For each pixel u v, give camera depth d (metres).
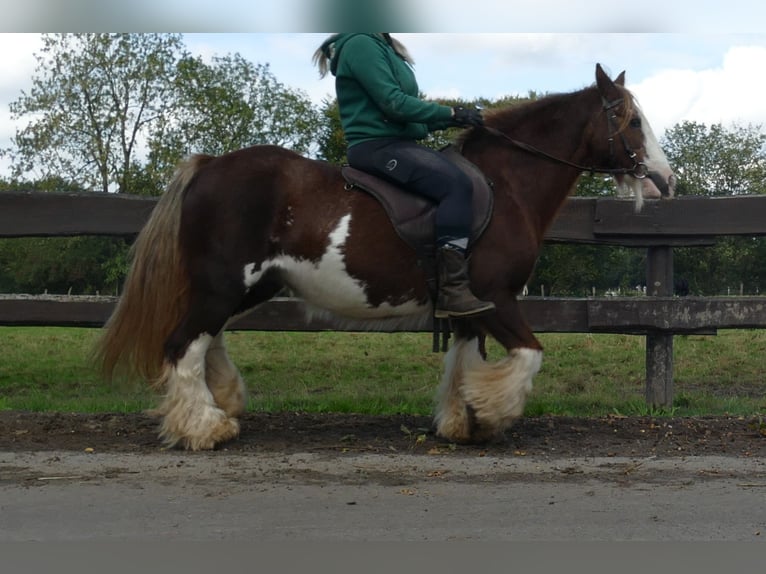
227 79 38.44
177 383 5.90
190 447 5.90
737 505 4.63
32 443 6.10
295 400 8.04
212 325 5.93
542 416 7.35
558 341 13.52
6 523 4.29
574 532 4.19
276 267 6.03
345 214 5.96
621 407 7.88
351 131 6.11
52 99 35.88
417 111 5.91
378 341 13.97
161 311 5.93
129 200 7.74
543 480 5.16
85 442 6.15
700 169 46.22
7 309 7.79
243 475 5.23
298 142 41.53
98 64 35.44
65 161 36.41
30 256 41.94
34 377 10.21
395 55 6.15
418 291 6.04
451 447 6.07
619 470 5.41
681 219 7.78
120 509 4.51
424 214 5.92
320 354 12.29
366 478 5.18
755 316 7.70
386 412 7.62
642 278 40.34
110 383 6.13
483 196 5.98
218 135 37.88
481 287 5.94
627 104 6.22
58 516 4.39
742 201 7.70
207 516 4.40
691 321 7.73
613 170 6.30
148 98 36.44
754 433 6.54
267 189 5.96
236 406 6.54
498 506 4.60
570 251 39.22
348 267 5.95
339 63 6.05
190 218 5.91
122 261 37.88
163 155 35.78
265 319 7.82
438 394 6.48
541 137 6.30
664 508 4.57
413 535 4.13
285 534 4.14
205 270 5.88
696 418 7.21
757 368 10.96
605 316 7.78
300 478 5.16
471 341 6.31
